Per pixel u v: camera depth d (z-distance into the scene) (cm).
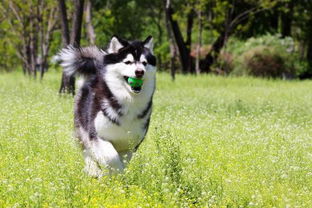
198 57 3897
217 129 1345
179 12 3888
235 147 1122
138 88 806
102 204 679
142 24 5153
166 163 802
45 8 3136
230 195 769
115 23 4734
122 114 823
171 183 765
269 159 1012
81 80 913
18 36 3453
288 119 1662
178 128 1316
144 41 848
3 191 711
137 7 4941
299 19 4716
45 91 2108
